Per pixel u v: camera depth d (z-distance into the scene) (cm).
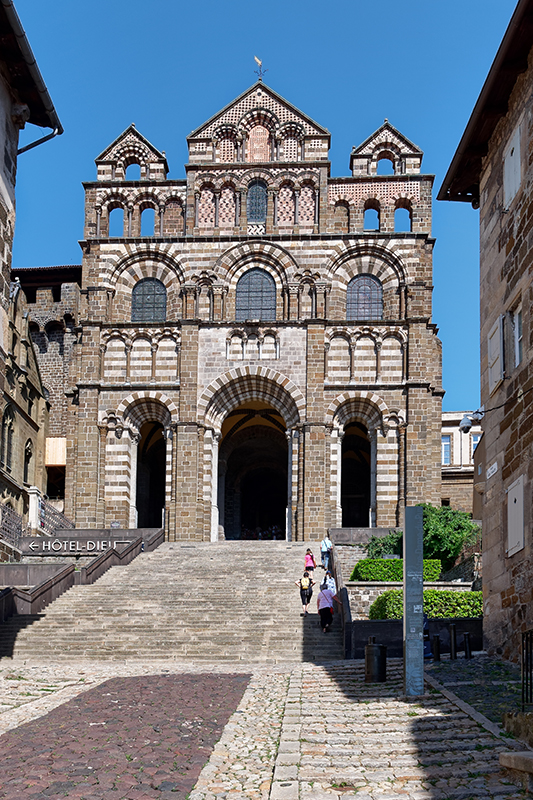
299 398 5272
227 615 3309
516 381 2441
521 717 1590
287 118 5716
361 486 6359
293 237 5488
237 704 2061
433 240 5459
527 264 2377
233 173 5662
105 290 5512
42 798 1349
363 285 5484
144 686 2314
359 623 2966
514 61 2441
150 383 5362
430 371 5422
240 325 5381
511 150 2564
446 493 6550
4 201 2597
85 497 5231
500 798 1335
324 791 1398
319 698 2105
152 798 1355
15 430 5566
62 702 2130
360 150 5659
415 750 1585
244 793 1394
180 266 5512
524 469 2333
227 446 5988
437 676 2223
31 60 2500
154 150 5753
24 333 5747
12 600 3319
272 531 6469
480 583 3703
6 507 4691
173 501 5234
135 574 3966
